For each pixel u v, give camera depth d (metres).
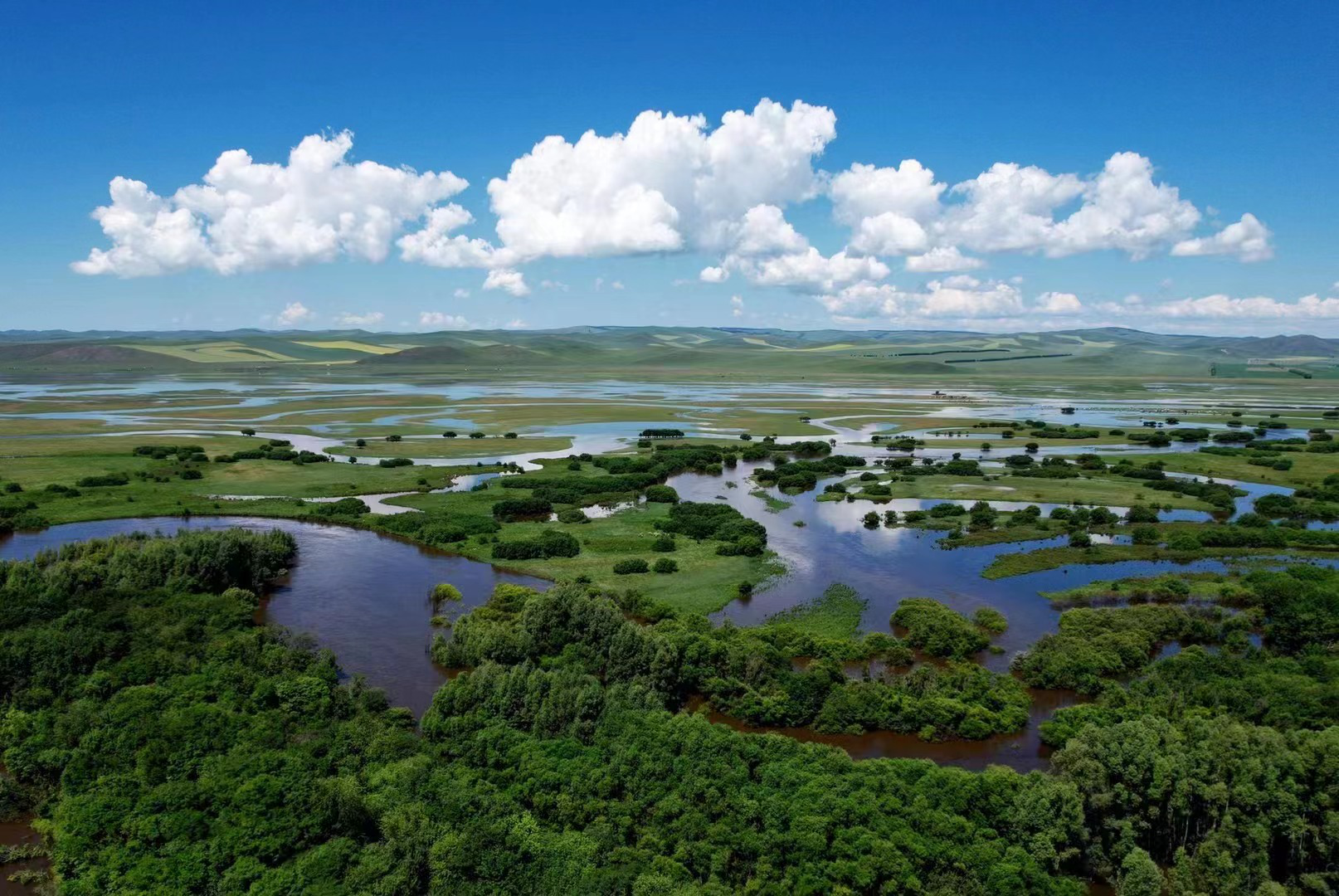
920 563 88.94
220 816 40.41
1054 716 53.38
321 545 95.31
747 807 40.66
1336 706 50.12
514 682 51.97
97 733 46.66
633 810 41.81
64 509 107.12
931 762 45.47
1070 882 37.66
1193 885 37.94
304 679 54.84
